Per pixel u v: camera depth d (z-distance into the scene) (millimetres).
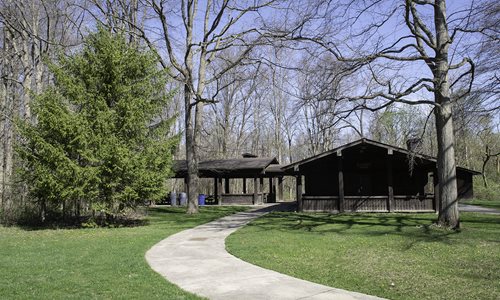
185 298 6844
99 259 10547
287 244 12852
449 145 15758
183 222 20984
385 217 21266
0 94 27406
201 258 10781
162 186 19484
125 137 18875
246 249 12008
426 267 9391
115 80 18875
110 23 26469
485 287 7543
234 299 6816
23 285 7754
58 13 26844
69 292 7266
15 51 25250
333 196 26406
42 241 14227
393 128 40438
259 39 27031
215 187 38094
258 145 68000
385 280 8203
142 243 13492
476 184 41812
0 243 13750
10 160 24453
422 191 27000
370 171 27828
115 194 18375
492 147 43719
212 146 62562
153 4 26328
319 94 15391
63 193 17281
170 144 19797
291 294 7113
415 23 15844
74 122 17500
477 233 14461
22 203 21156
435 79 15078
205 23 29938
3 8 24031
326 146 48906
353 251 11594
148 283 7934
